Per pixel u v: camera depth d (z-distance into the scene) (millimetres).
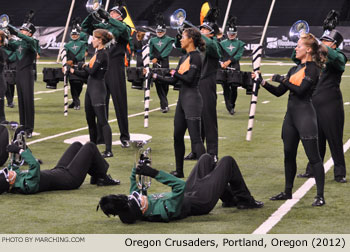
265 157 9688
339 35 7977
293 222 6172
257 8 35219
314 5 34656
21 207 6652
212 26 9164
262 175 8469
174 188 5891
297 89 6750
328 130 8031
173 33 31578
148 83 10312
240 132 12078
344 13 33906
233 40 15266
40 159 9523
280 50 31078
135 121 13609
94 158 7590
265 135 11742
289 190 7152
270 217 6340
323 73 8062
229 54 15164
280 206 6805
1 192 7109
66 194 7246
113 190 7508
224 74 14188
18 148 7062
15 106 16078
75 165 7469
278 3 35219
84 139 11359
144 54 10180
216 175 6340
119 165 9117
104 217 6289
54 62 28625
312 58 6805
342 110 8078
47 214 6406
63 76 14570
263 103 16656
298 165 9148
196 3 35531
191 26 9125
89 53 31125
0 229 5887
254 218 6301
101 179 7711
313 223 6133
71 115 14539
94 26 10602
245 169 8844
